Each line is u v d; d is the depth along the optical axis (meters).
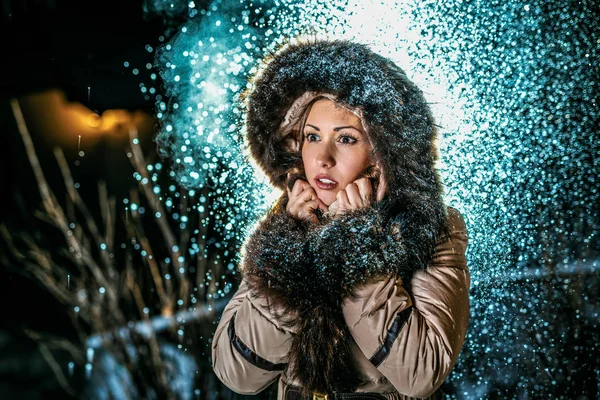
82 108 6.11
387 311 1.50
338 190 1.69
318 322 1.53
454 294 1.58
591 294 2.90
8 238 5.51
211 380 3.01
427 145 1.62
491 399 2.90
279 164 1.86
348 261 1.52
